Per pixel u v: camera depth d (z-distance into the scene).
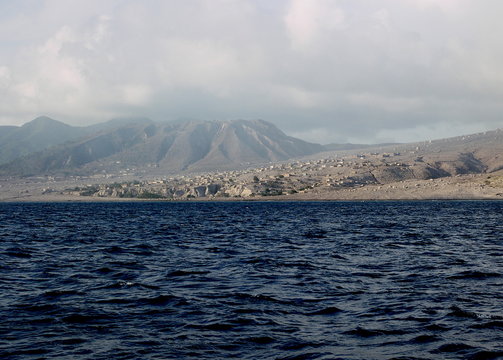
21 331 21.41
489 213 148.38
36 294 29.23
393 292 29.22
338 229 85.94
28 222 116.19
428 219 117.38
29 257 47.12
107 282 33.28
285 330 21.45
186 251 52.31
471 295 28.17
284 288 30.70
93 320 23.27
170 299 27.61
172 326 22.17
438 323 22.31
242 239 67.38
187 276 35.50
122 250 53.41
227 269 38.81
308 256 47.12
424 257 45.75
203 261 43.94
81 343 19.73
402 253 49.22
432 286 31.00
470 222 103.56
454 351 18.61
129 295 28.83
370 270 37.88
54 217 145.38
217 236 72.81
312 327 21.86
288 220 119.75
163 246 57.88
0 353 18.48
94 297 28.33
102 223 111.50
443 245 56.91
